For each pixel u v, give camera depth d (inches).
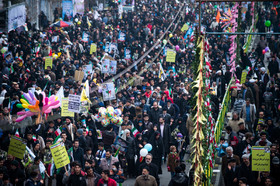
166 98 1561.3
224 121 1560.0
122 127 1266.0
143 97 1503.4
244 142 1131.9
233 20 2020.2
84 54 2283.5
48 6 3115.2
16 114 1259.2
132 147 1223.5
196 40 892.0
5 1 2170.3
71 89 1488.7
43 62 1913.1
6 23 2140.7
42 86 1627.7
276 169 982.4
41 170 1009.5
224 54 2226.9
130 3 3814.0
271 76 1897.1
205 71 875.4
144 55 2299.5
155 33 2874.0
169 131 1301.7
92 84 1616.6
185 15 3243.1
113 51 2326.5
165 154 1354.6
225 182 1010.1
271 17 2669.8
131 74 1813.5
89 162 999.0
